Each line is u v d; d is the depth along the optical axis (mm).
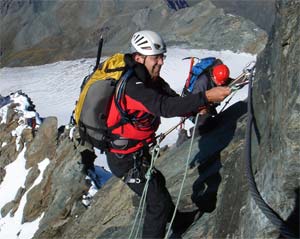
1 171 22984
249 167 4051
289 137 3771
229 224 5023
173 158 7793
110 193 9562
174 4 104375
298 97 3727
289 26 4137
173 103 4246
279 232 3848
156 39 4574
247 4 137500
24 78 66375
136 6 125688
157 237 5395
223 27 57875
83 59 72438
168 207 5340
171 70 53438
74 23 125812
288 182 3861
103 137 4820
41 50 122062
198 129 7488
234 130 6945
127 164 5023
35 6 136250
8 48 129000
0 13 139375
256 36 55906
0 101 27188
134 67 4512
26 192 20172
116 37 105438
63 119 47500
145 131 4785
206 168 6789
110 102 4613
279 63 4410
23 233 18391
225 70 6133
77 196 15602
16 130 24000
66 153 17953
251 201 4387
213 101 4230
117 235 8195
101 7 126062
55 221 15094
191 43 59312
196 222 6156
